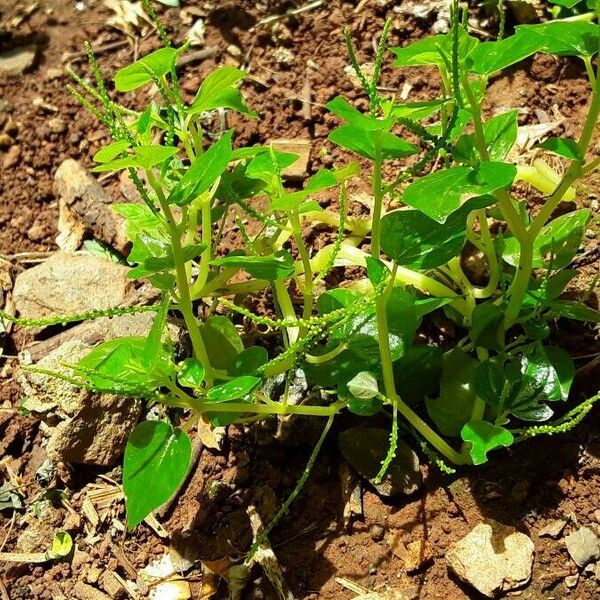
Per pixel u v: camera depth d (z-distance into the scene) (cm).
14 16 54
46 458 41
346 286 41
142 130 34
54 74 51
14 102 51
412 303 36
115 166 32
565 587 35
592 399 34
